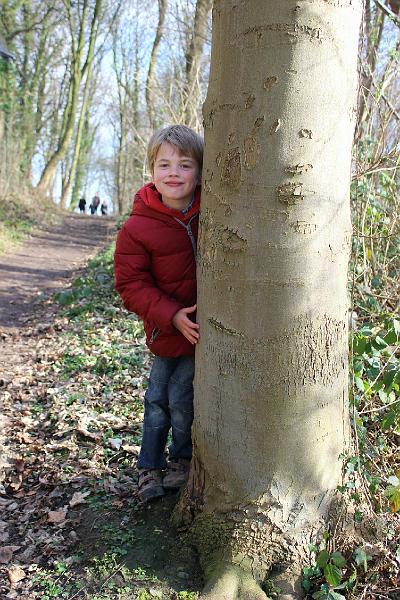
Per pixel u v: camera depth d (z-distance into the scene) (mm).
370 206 3613
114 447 3418
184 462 2732
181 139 2262
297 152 1830
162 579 2137
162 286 2395
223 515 2145
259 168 1855
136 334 5926
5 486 3227
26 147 21969
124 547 2361
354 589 2068
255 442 2049
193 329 2197
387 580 2141
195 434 2268
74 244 15938
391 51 3350
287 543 2072
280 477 2061
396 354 3275
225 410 2084
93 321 6703
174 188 2283
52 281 10484
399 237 3678
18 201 18969
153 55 12352
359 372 2637
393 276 3859
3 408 4473
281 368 1979
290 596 2010
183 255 2340
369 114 3639
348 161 1981
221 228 1973
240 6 1800
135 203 2404
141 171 9461
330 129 1861
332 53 1814
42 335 6676
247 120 1850
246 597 1980
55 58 26156
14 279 10344
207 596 1989
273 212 1874
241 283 1953
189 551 2219
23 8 21609
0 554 2545
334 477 2148
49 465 3357
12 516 2920
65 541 2555
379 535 2236
